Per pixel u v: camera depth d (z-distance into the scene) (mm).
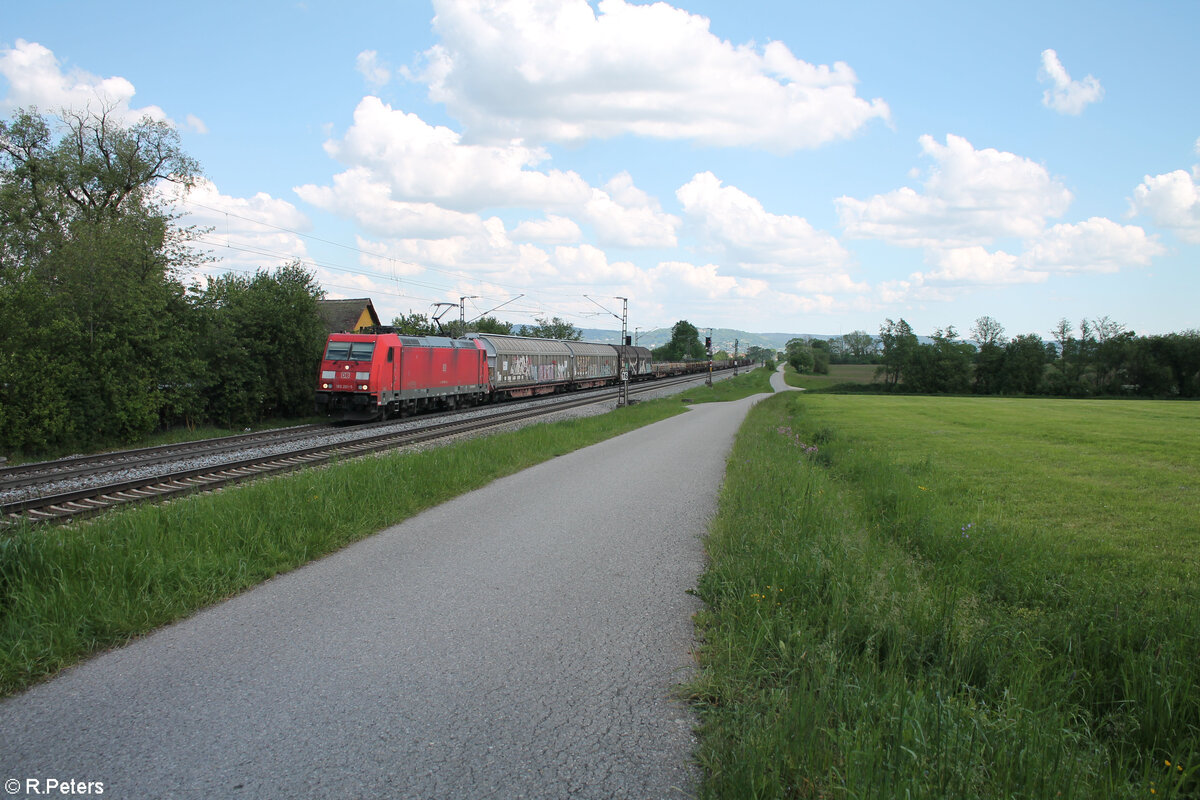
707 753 3574
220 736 3732
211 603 5941
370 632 5281
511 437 18594
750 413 37188
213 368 25281
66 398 18828
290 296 28156
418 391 29766
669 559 7496
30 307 18688
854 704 3848
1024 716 3828
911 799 3018
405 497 10227
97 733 3768
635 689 4375
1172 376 78750
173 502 9023
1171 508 10898
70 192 29609
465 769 3430
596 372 59656
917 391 88250
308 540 7684
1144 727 3986
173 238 24578
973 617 5453
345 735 3748
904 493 11336
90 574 6062
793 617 5258
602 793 3244
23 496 12039
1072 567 7230
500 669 4637
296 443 19484
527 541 8227
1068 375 84125
